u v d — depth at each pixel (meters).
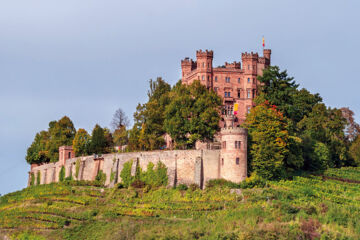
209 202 97.81
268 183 101.00
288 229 82.81
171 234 86.12
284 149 104.88
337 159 123.50
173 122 115.00
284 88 124.75
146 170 112.38
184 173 107.12
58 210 106.50
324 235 81.44
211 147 115.50
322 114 127.81
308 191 96.69
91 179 125.19
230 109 137.88
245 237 80.62
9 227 106.19
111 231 93.75
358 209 90.31
